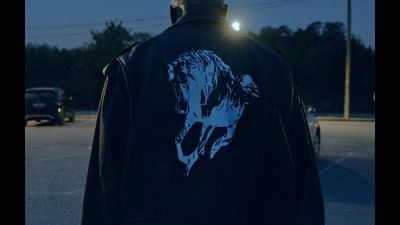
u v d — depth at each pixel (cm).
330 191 862
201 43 195
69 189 868
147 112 185
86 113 4278
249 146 184
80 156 1332
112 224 187
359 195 827
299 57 6375
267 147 186
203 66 189
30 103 2428
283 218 184
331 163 1205
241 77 189
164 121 184
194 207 176
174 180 180
